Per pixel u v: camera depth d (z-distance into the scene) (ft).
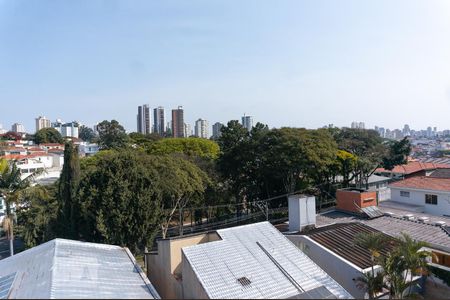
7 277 47.80
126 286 44.34
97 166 98.58
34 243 107.45
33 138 464.24
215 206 140.87
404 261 52.11
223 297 41.19
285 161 132.87
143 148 205.77
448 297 59.62
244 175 155.94
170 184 105.29
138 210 85.92
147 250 89.97
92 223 84.64
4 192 100.12
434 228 78.07
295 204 75.72
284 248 54.90
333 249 62.23
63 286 40.47
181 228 124.57
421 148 585.63
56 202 114.11
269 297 42.22
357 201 91.20
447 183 118.83
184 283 48.80
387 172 218.38
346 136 233.14
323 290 44.37
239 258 50.11
